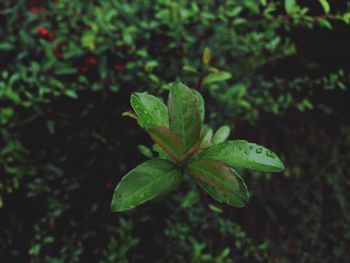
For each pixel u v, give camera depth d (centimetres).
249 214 66
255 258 63
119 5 57
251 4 52
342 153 68
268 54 56
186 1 59
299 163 68
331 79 52
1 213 58
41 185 56
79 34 57
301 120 68
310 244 66
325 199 68
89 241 59
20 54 54
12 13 55
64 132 57
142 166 21
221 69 58
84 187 58
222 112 59
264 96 61
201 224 61
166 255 60
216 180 20
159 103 23
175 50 56
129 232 59
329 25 42
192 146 21
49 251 58
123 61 56
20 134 56
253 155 21
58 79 56
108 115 57
